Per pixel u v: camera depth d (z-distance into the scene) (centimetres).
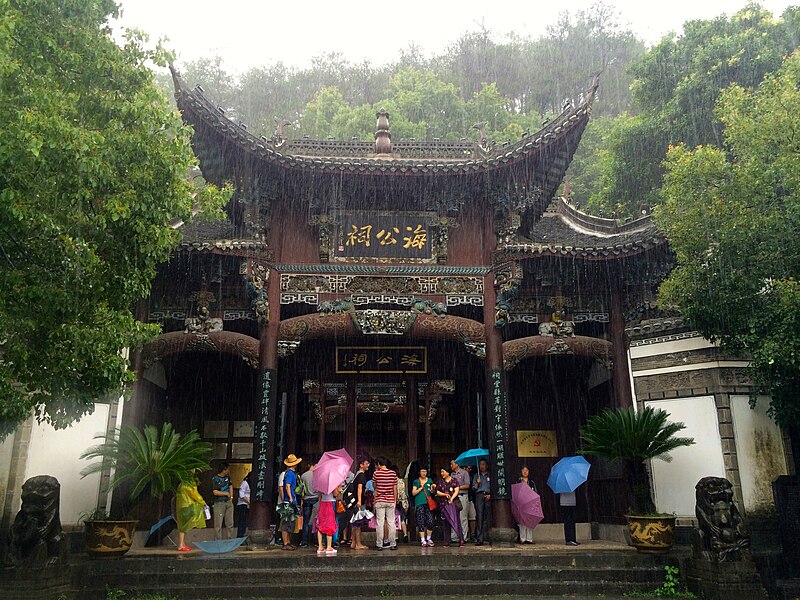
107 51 990
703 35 3128
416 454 1947
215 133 1609
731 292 1382
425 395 2056
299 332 1698
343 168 1647
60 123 843
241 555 1388
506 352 1759
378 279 1748
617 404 1759
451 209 1783
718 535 1262
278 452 1950
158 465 1377
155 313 1741
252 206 1697
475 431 2052
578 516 1973
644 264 1764
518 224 1775
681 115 3038
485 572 1338
